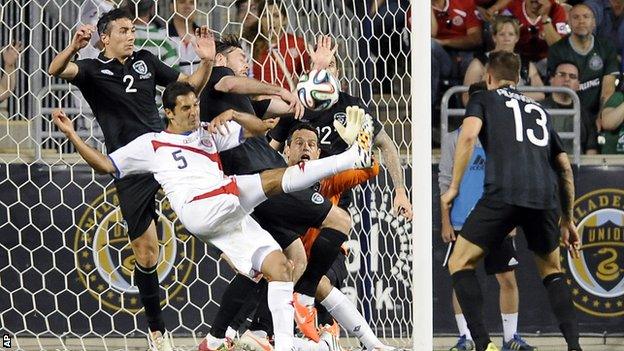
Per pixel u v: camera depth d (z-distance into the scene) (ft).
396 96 113.70
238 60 90.48
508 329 102.94
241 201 75.20
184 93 77.77
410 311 104.42
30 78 109.29
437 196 104.73
